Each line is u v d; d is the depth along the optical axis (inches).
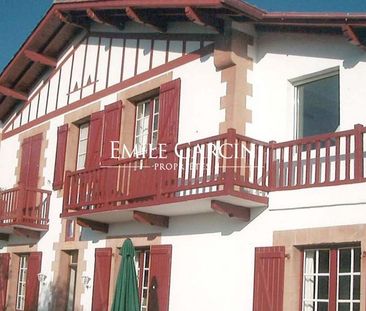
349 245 350.6
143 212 441.4
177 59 468.8
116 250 494.0
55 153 595.5
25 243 618.8
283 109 409.7
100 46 559.8
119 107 512.7
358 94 372.5
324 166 381.1
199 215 430.3
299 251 371.2
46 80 637.3
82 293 519.2
